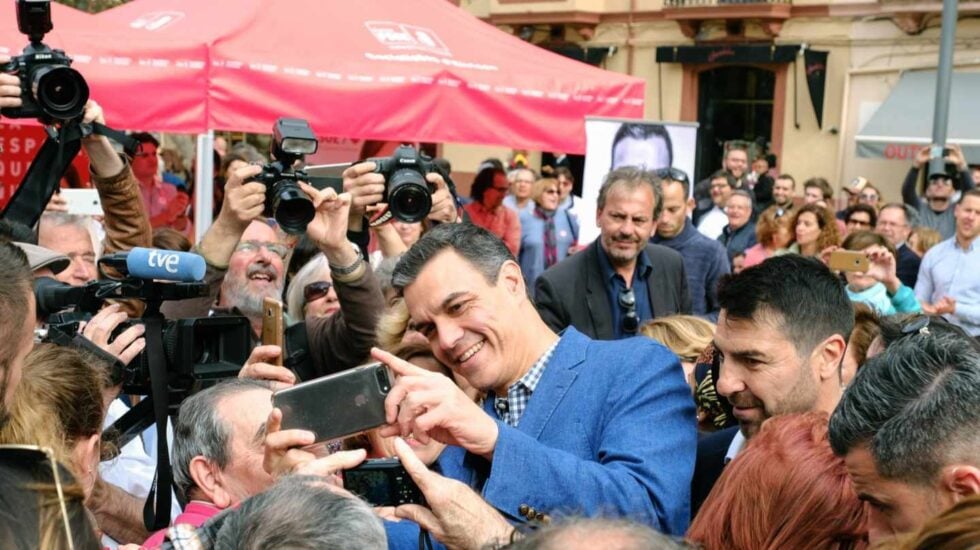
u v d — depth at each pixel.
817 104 18.50
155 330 2.88
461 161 20.53
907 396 2.00
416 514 2.26
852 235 6.31
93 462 2.55
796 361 2.62
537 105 6.24
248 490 2.67
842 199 18.36
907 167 17.81
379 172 3.80
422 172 3.85
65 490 1.84
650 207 5.50
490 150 20.16
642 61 20.20
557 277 5.57
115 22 5.86
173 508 3.24
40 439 2.24
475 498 2.24
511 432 2.39
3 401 1.93
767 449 2.21
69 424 2.39
